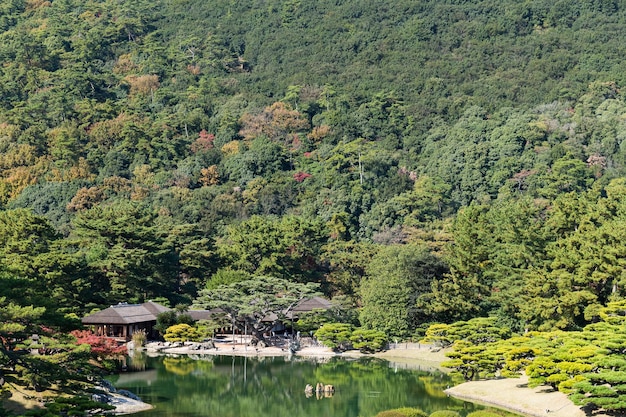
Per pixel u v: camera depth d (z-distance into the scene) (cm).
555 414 7238
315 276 14750
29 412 5762
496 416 6619
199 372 9925
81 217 15200
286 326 13125
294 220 15450
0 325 5753
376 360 11006
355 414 7606
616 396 6794
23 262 11144
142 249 13925
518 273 11100
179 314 13038
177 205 19525
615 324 8706
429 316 11769
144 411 7538
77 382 7138
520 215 11469
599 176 19788
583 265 9869
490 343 9612
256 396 8469
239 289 12106
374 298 11831
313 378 9575
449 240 16000
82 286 12288
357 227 19175
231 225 17525
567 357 7531
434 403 8012
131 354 11462
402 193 19450
